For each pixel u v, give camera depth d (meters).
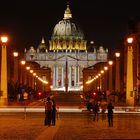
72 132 42.38
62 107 95.31
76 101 143.38
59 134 40.31
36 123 52.88
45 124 49.72
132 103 75.19
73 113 72.06
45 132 41.97
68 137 37.72
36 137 37.53
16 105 100.19
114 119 60.47
